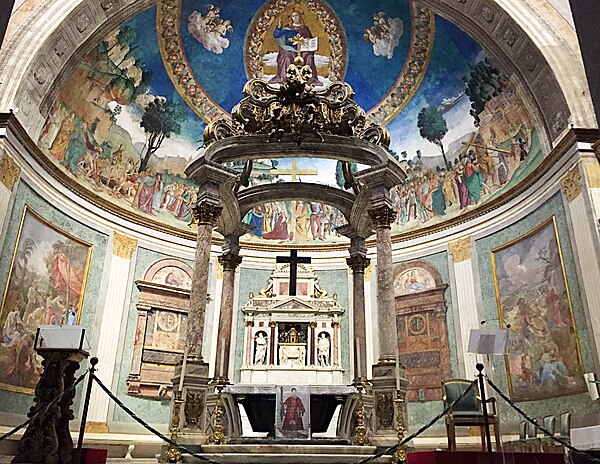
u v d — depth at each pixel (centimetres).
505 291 1175
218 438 730
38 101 1075
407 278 1412
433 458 616
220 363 978
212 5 1344
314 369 1320
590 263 923
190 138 1493
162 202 1449
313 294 1470
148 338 1304
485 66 1244
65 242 1170
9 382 967
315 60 1488
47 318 1090
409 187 1486
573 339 956
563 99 1032
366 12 1374
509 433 1057
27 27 1043
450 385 874
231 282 1041
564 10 1106
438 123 1411
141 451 1176
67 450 612
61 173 1161
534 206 1121
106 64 1240
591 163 955
